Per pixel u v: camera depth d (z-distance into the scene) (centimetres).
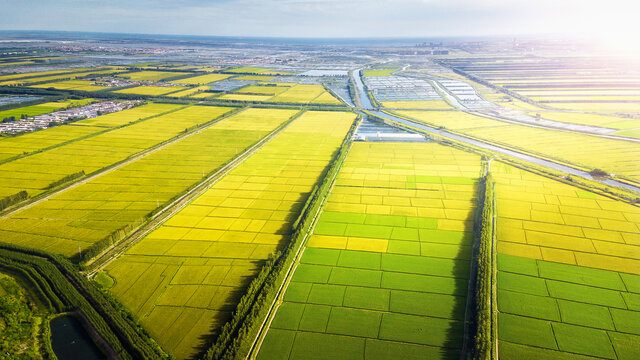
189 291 8081
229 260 9125
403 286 8244
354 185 13575
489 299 7638
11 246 9400
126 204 11969
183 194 12619
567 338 6838
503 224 10725
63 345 6825
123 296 7931
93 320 7206
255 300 7606
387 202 12244
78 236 10125
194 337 6931
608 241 9844
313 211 11281
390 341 6838
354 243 9881
